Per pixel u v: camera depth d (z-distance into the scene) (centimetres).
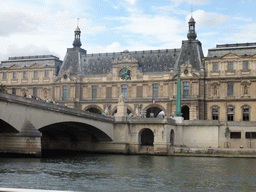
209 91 11312
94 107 12406
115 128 9638
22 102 6381
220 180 5075
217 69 11306
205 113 11294
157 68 12069
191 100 11219
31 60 13412
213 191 4331
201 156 8912
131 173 5566
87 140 9844
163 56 12306
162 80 11775
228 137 9750
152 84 11900
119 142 9550
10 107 6141
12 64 13525
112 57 12950
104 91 12375
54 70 13000
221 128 9825
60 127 8856
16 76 13450
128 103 12000
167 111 11606
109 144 9625
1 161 6128
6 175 4822
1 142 6638
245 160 7894
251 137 9619
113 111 12156
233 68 11169
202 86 11312
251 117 10894
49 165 6109
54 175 5053
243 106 10994
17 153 6562
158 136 9350
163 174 5531
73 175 5162
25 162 6141
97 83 12444
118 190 4219
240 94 11044
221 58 11275
